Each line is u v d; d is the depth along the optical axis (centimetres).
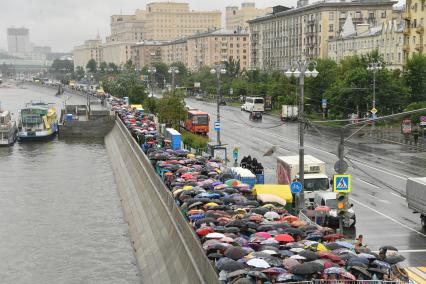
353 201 5078
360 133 9888
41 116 12900
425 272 3281
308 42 18288
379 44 14350
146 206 5584
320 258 2703
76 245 4956
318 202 4609
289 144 8838
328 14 17462
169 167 5609
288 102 13212
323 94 12138
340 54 16588
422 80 10856
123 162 8731
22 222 5712
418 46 12106
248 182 5150
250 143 8994
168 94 11094
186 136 9569
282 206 4341
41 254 4719
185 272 3372
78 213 6100
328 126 11200
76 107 16400
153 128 10019
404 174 6228
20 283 4088
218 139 7662
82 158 10219
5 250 4819
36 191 7231
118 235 5275
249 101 14862
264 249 2866
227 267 2602
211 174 5250
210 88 19550
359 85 10706
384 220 4466
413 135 9131
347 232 4138
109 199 6844
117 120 12950
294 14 19325
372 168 6619
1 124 11694
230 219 3525
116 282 4100
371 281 2489
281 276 2516
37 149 11412
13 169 8900
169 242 4103
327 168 6612
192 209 3909
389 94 10444
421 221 4291
